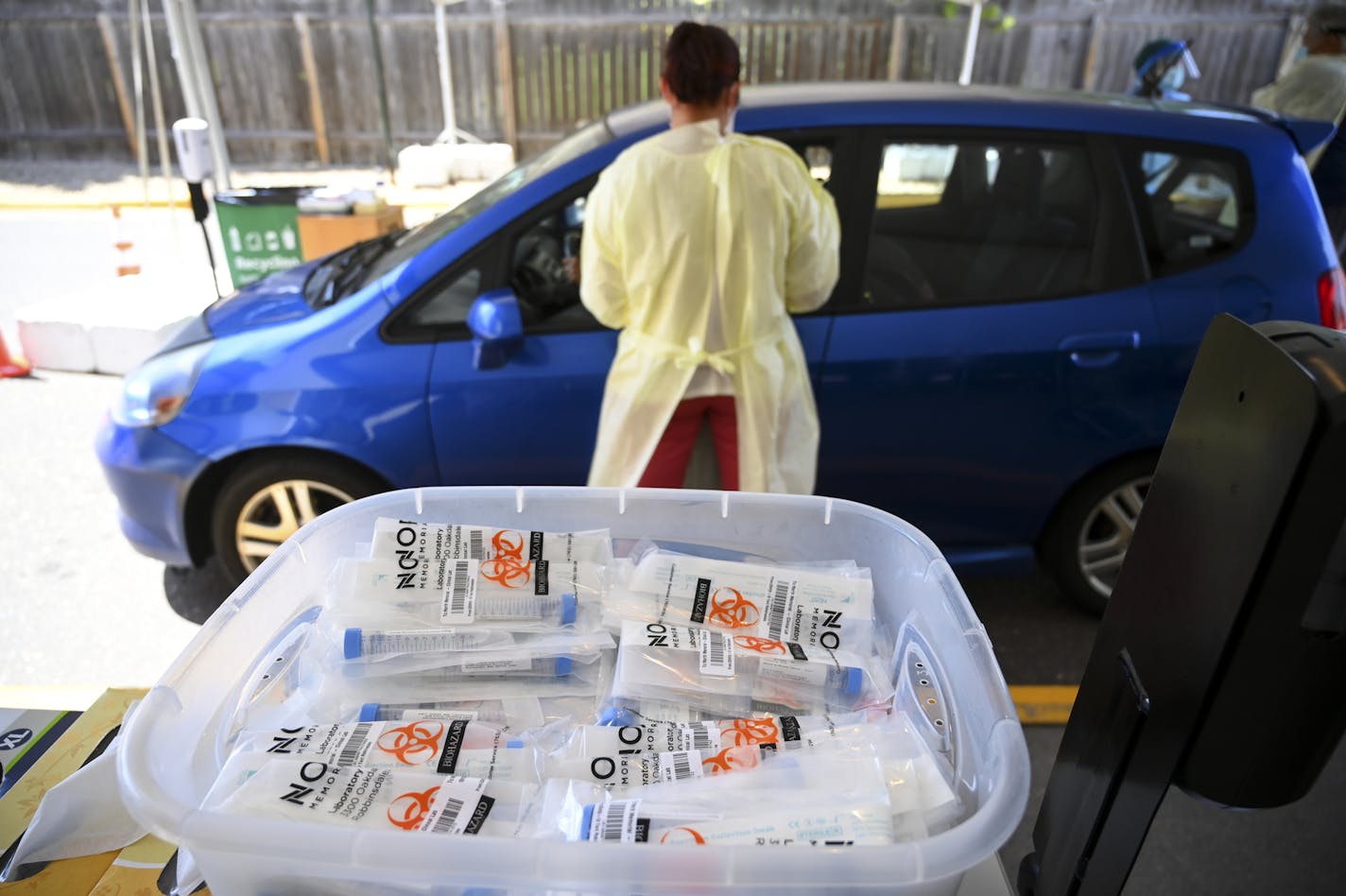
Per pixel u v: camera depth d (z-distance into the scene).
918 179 2.75
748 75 10.35
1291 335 0.74
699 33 2.17
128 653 2.98
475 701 0.98
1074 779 1.02
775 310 2.32
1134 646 0.91
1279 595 0.74
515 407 2.70
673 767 0.87
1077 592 3.05
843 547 1.22
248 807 0.79
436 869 0.73
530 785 0.84
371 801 0.81
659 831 0.78
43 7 9.64
